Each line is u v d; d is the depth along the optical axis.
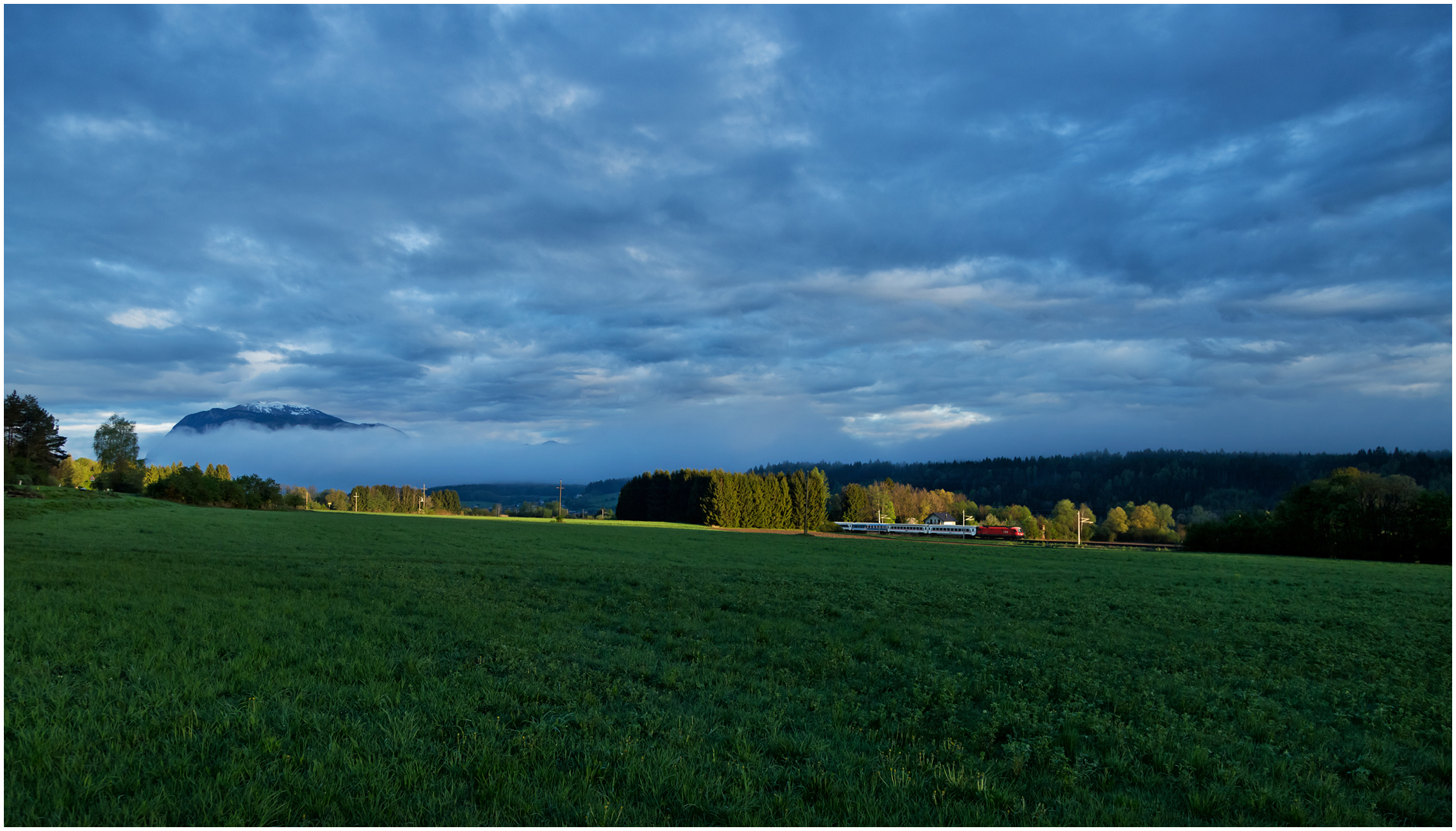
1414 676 14.41
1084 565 45.81
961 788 7.79
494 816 6.72
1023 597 25.95
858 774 8.20
